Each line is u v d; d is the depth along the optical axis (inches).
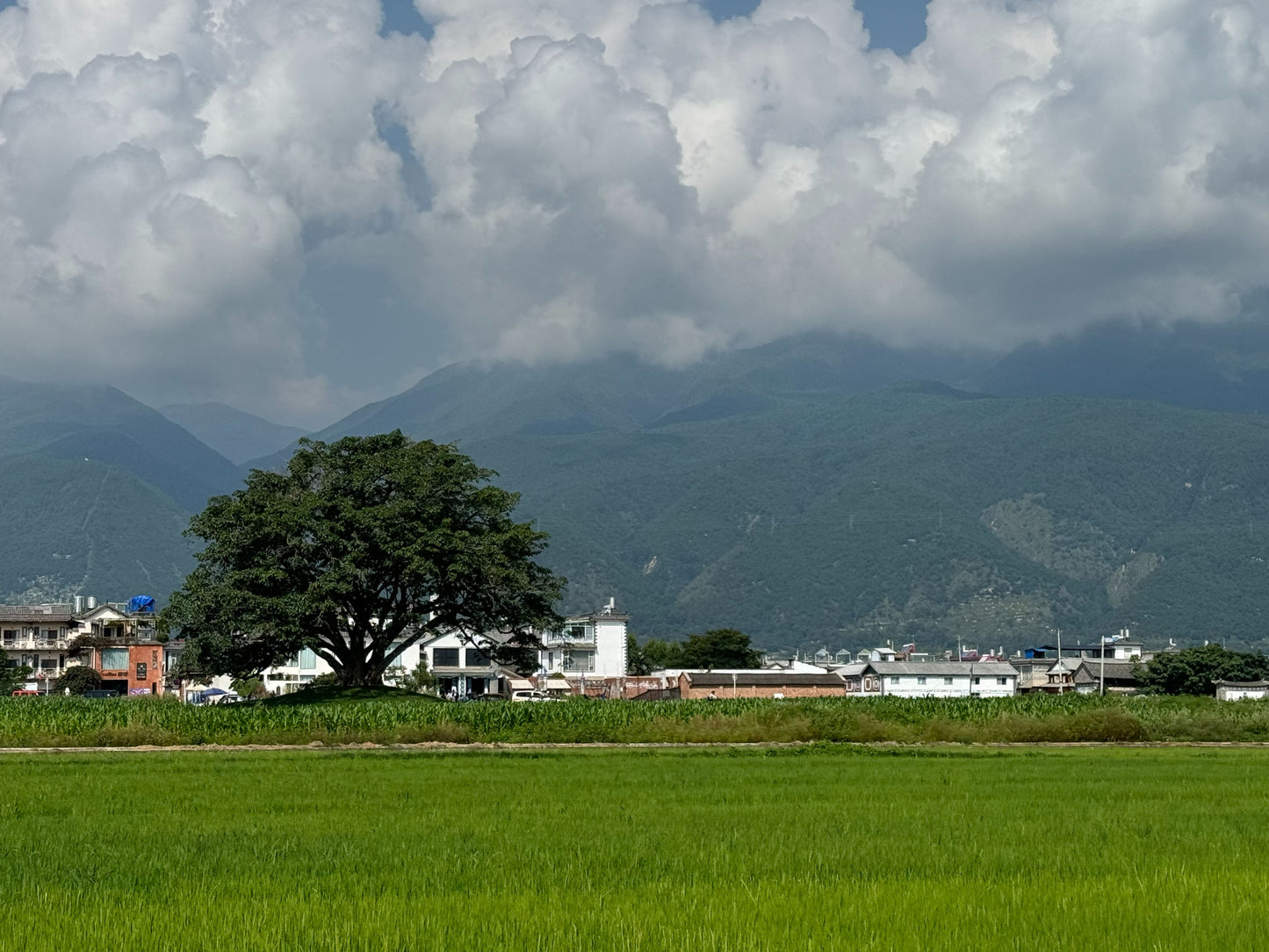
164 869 851.4
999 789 1427.2
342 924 681.0
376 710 2433.6
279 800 1269.7
